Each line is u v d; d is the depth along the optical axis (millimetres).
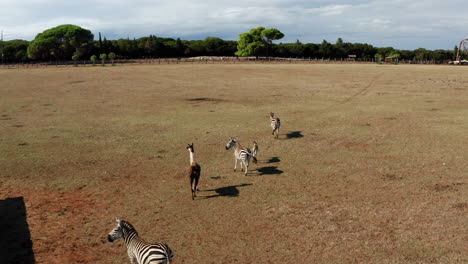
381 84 48094
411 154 18844
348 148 20219
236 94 40625
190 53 140000
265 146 20953
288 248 10547
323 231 11469
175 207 13273
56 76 60594
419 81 50750
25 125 26125
